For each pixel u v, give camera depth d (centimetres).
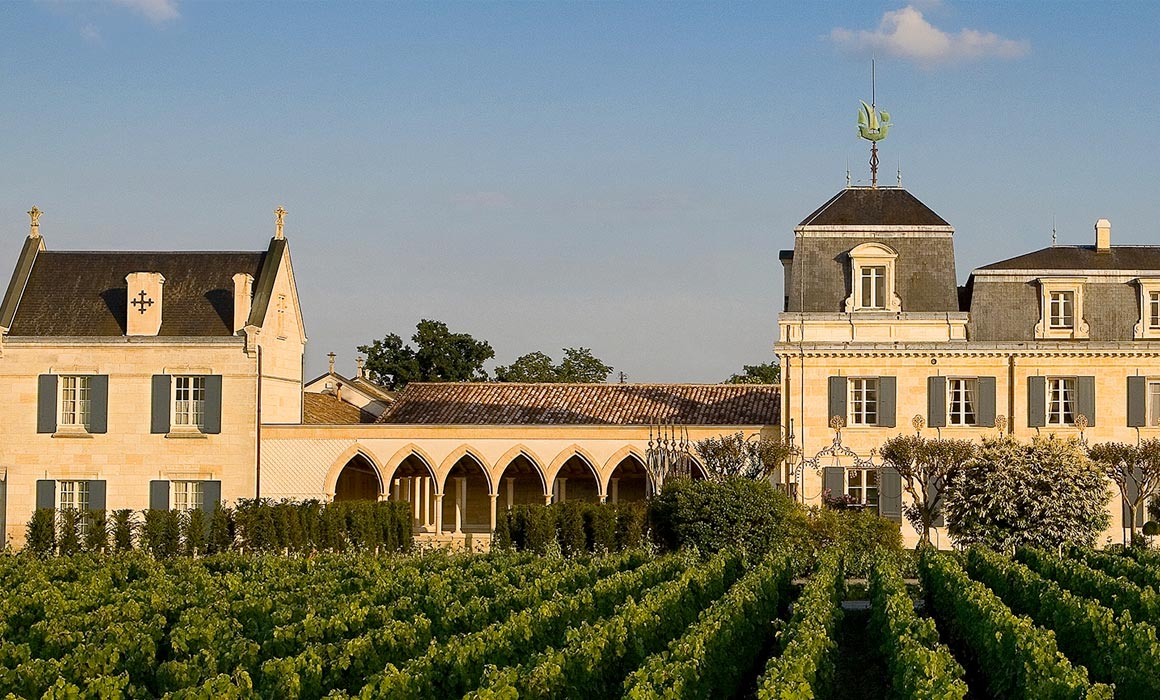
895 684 2766
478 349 10838
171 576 4316
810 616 3167
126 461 6362
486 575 4412
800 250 6266
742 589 3597
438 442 6353
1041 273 6169
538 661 2717
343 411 7531
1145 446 5622
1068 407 6069
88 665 2855
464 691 2827
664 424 6328
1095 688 2450
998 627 3041
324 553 5150
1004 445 5316
